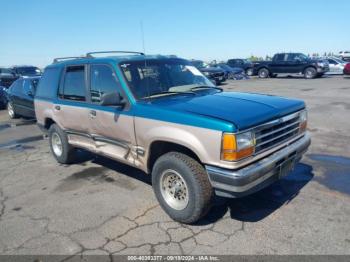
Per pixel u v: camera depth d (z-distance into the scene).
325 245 3.06
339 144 6.33
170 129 3.42
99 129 4.52
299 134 3.96
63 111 5.23
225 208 3.87
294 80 23.00
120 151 4.30
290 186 4.40
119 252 3.12
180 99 3.89
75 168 5.62
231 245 3.14
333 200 3.96
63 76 5.29
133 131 3.90
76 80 4.93
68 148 5.57
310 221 3.49
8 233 3.56
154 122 3.59
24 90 10.39
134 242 3.27
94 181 4.97
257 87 18.48
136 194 4.41
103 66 4.37
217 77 21.42
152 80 4.22
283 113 3.54
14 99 10.88
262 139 3.28
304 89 16.33
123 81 4.04
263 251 3.02
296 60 24.61
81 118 4.83
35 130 9.30
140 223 3.64
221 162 3.05
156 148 3.80
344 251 2.96
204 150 3.14
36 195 4.56
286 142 3.64
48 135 6.08
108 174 5.24
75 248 3.22
